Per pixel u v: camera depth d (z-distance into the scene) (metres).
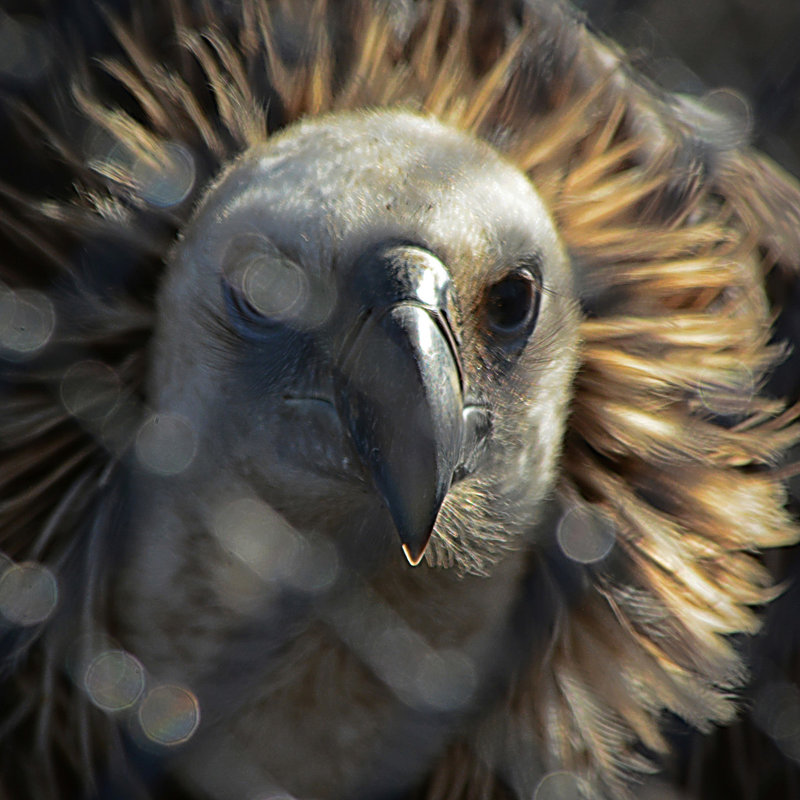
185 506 2.57
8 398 2.58
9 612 2.58
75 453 2.59
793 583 2.64
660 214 2.62
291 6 2.61
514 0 2.63
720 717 2.61
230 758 2.59
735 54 2.82
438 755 2.60
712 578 2.62
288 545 2.56
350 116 2.57
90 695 2.58
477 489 2.56
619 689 2.61
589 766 2.61
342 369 2.54
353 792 2.60
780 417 2.62
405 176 2.54
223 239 2.55
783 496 2.63
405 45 2.62
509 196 2.55
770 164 2.71
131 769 2.59
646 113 2.63
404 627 2.58
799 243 2.67
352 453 2.55
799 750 2.64
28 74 2.60
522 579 2.59
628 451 2.60
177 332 2.56
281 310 2.54
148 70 2.59
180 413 2.56
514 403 2.56
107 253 2.58
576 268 2.59
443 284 2.54
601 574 2.60
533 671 2.60
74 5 2.61
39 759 2.59
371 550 2.57
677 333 2.60
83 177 2.58
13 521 2.59
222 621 2.57
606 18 2.77
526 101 2.61
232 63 2.59
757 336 2.62
